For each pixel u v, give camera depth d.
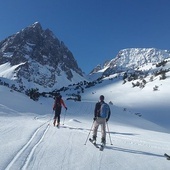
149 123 50.66
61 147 9.34
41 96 85.56
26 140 10.14
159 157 9.08
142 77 140.50
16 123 16.55
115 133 16.03
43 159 7.46
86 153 8.78
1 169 6.23
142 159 8.60
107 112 10.37
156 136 16.89
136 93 110.38
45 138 11.06
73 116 35.41
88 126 18.98
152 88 111.12
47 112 37.16
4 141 9.70
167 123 65.44
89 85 171.75
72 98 86.38
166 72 136.00
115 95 119.62
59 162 7.33
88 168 7.03
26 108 36.00
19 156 7.52
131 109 83.12
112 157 8.54
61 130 14.51
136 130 21.72
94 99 117.88
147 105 87.75
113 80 172.38
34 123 17.66
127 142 11.95
